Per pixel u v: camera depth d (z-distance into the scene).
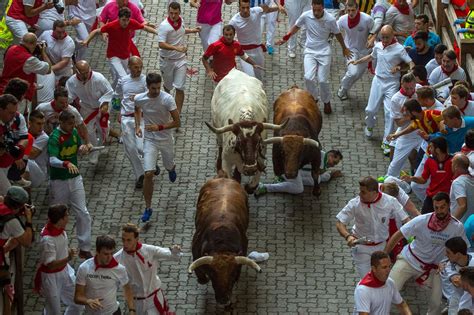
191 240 15.62
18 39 18.94
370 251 13.57
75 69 18.25
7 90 14.30
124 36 18.44
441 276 13.24
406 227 13.09
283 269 14.91
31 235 12.44
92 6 19.91
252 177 16.12
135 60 16.52
